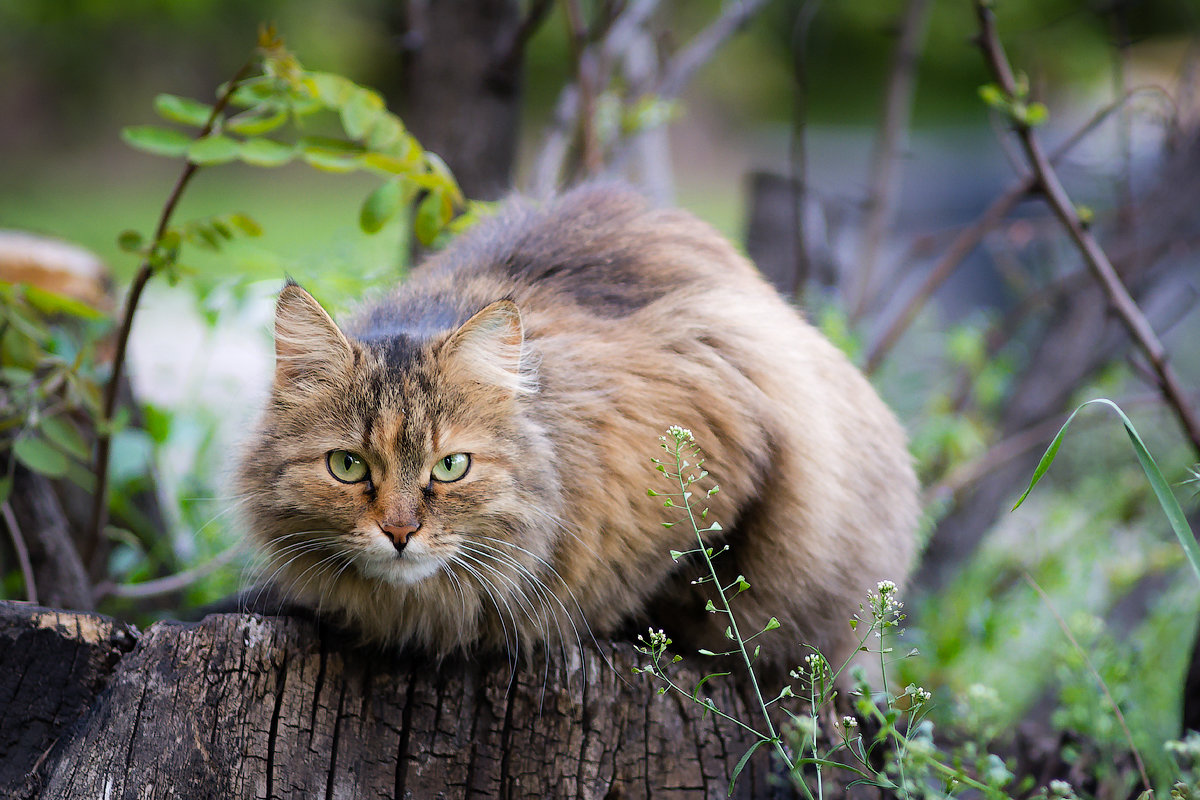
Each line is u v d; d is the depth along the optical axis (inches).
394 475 114.9
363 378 117.0
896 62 243.1
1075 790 143.9
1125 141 236.4
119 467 185.3
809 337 147.7
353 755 115.7
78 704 111.4
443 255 155.4
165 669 111.8
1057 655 177.3
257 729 112.5
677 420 127.7
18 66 693.9
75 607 165.0
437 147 211.9
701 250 150.9
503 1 212.8
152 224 587.2
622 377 127.8
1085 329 240.2
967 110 789.2
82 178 729.6
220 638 114.3
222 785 109.8
